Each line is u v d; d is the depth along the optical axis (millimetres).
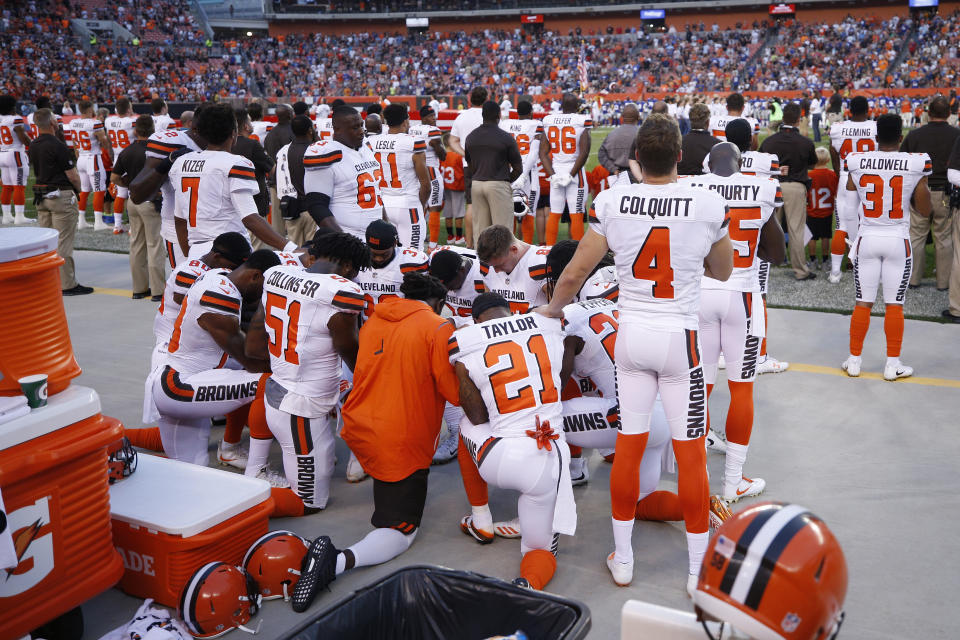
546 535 3465
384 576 2363
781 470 4418
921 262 8031
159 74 40250
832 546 1312
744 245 3914
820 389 5590
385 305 3742
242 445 4816
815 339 6668
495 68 45469
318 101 37031
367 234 4641
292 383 3936
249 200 5332
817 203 8797
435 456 4676
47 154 8195
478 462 3459
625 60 44438
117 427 2984
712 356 4109
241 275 4438
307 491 4047
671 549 3695
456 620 2328
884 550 3600
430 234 10695
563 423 3955
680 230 3008
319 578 3248
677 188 3039
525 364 3406
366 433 3652
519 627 2260
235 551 3432
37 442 2717
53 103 33688
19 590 2715
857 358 5793
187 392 4238
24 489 2691
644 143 3020
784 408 5289
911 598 3242
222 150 5387
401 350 3617
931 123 7660
